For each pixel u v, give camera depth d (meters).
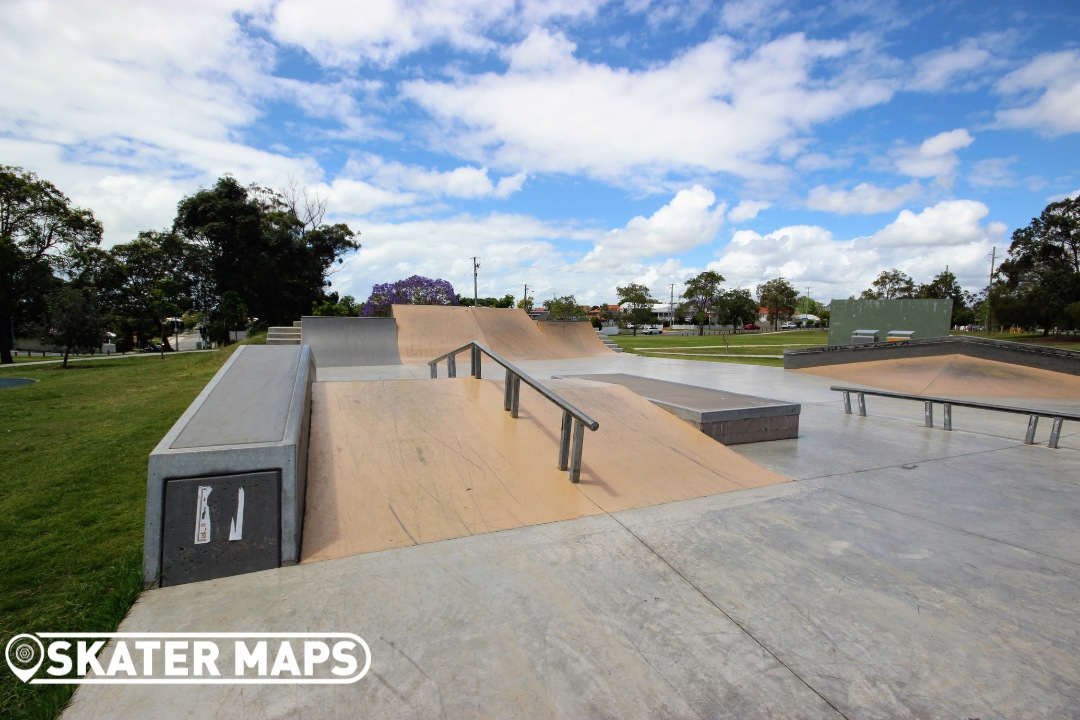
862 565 3.01
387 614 2.44
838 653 2.21
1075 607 2.60
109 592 2.73
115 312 36.81
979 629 2.40
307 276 29.58
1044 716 1.87
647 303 82.12
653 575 2.85
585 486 4.09
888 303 16.55
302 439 3.65
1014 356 11.51
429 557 3.01
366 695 1.92
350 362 13.16
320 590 2.64
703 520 3.64
